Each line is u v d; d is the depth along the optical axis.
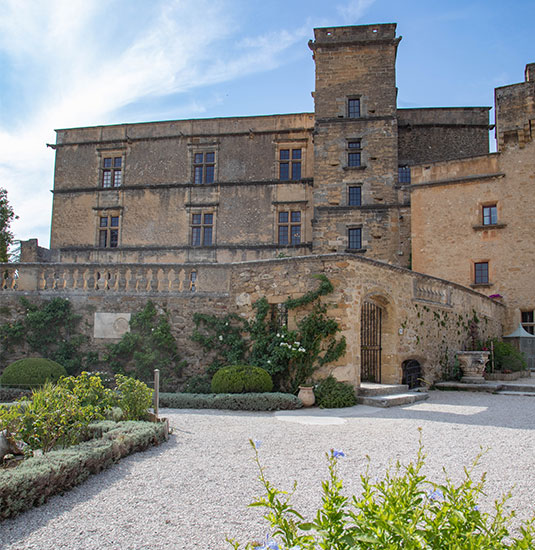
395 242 27.62
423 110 31.17
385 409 11.83
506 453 7.35
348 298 13.27
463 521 3.04
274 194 30.39
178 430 9.05
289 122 30.91
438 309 17.39
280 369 13.37
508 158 25.14
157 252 30.86
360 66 29.62
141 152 32.19
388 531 2.95
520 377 19.58
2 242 32.62
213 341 14.68
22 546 4.39
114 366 15.07
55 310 15.67
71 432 7.49
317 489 5.71
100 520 4.93
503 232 24.86
